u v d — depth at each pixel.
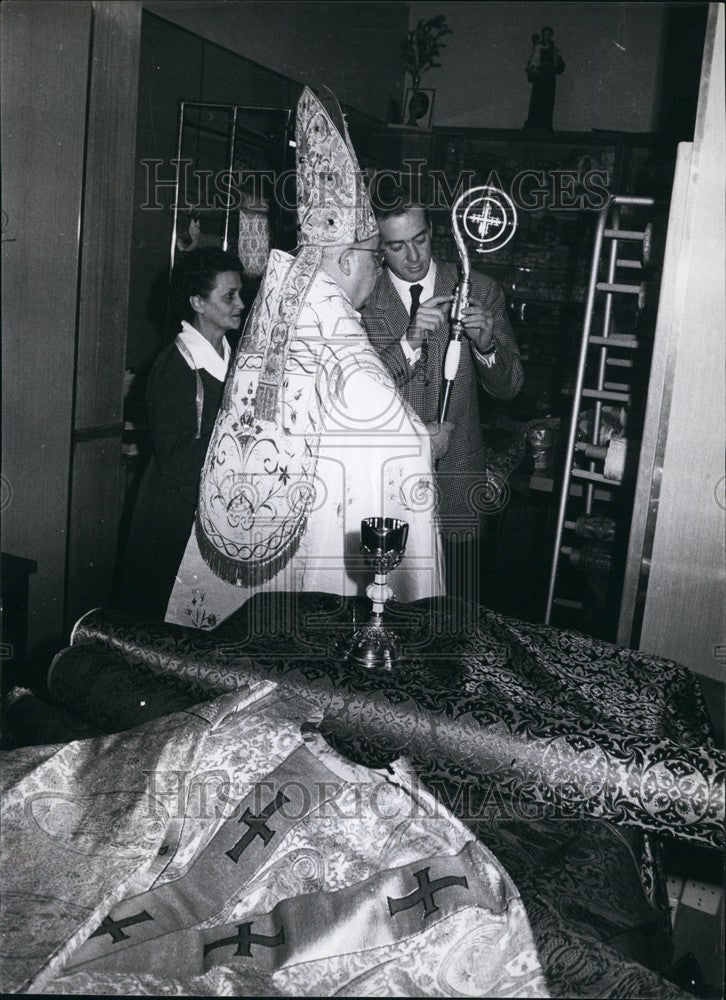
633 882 1.16
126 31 1.92
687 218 1.69
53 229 1.96
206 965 0.96
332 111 1.82
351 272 1.91
